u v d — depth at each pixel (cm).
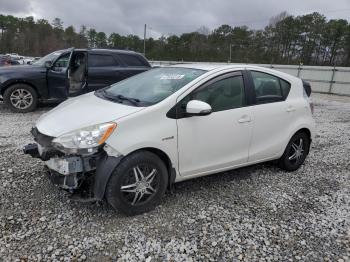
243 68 423
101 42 9031
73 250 283
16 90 827
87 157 311
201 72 396
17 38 8806
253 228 333
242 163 422
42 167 446
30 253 276
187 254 288
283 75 471
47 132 330
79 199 324
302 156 504
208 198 390
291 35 6788
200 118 366
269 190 424
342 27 6156
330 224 350
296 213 369
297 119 477
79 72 855
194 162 373
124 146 317
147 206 346
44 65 866
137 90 403
